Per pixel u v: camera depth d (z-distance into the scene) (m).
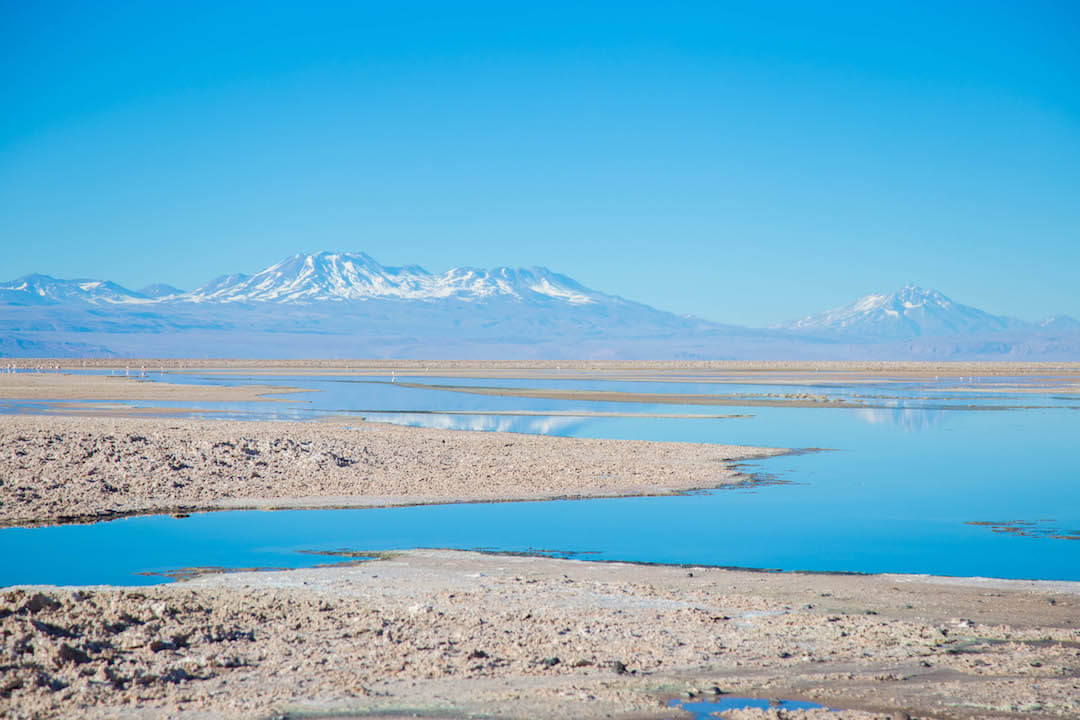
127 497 30.69
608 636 15.94
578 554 23.75
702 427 61.03
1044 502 32.38
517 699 12.99
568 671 14.20
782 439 54.19
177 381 125.69
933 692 13.55
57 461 34.09
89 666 13.62
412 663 14.31
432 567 21.67
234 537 25.50
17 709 12.22
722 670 14.38
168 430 44.94
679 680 13.88
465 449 43.22
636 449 45.38
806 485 36.06
